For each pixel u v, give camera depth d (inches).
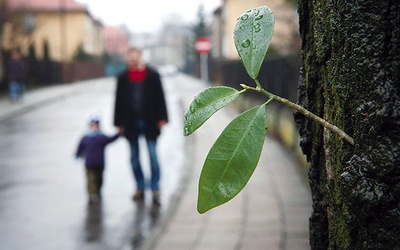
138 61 260.7
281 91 402.9
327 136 36.1
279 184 258.2
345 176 29.4
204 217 211.2
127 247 201.0
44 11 2155.5
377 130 28.0
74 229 225.9
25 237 216.8
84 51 2228.1
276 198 232.1
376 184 28.1
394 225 27.7
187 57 2952.8
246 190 248.4
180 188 277.1
